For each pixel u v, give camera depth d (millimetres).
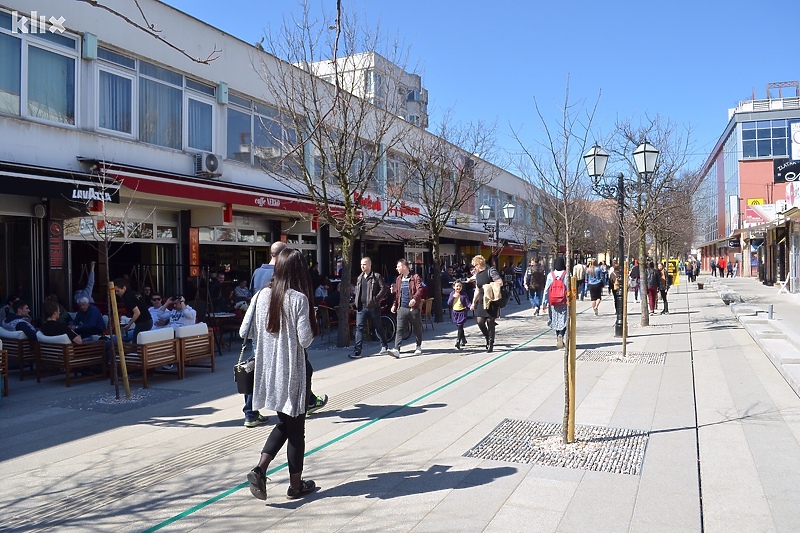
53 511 4508
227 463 5555
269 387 4520
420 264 28281
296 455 4602
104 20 12805
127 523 4285
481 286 12055
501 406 7582
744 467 5312
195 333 9727
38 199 11750
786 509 4434
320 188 17266
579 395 8164
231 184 14406
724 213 67562
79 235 12664
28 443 6164
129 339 9727
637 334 14695
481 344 13234
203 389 8727
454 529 4133
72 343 9016
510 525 4191
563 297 12047
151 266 14039
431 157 18672
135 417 7176
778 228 31234
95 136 12609
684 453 5699
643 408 7426
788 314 16422
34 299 11812
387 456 5680
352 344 13398
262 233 18219
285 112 13883
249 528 4184
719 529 4121
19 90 11352
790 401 7676
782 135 55719
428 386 8797
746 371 9719
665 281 20516
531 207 32625
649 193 16500
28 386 8977
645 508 4461
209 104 15758
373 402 7836
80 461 5613
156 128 14219
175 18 14477
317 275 17078
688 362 10617
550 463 5430
